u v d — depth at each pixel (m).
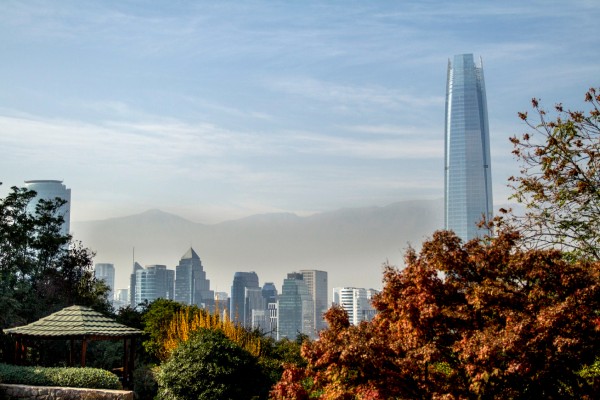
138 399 26.77
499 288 12.38
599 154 16.38
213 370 22.19
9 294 37.12
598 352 11.59
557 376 11.55
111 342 35.41
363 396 11.87
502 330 11.67
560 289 12.11
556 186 16.58
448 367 14.30
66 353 35.25
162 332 30.83
